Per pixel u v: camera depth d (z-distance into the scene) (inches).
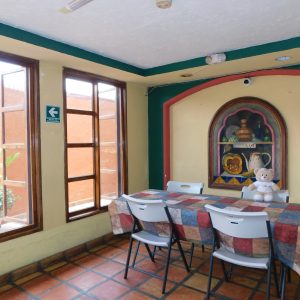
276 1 81.4
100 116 155.5
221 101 157.5
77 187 140.6
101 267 118.7
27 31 100.3
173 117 175.6
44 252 121.5
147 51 124.3
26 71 118.6
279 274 109.3
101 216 147.6
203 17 91.3
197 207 98.9
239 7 84.7
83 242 138.3
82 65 130.1
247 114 150.6
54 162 125.9
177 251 133.5
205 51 125.0
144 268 116.5
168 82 167.2
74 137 138.2
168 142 176.7
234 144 154.7
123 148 164.4
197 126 166.4
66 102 132.3
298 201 138.4
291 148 139.3
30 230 116.3
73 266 120.2
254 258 85.1
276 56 119.0
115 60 135.0
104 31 102.1
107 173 159.9
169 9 85.7
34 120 118.9
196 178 167.9
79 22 94.2
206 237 93.8
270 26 98.7
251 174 149.6
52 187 125.0
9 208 126.3
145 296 95.7
